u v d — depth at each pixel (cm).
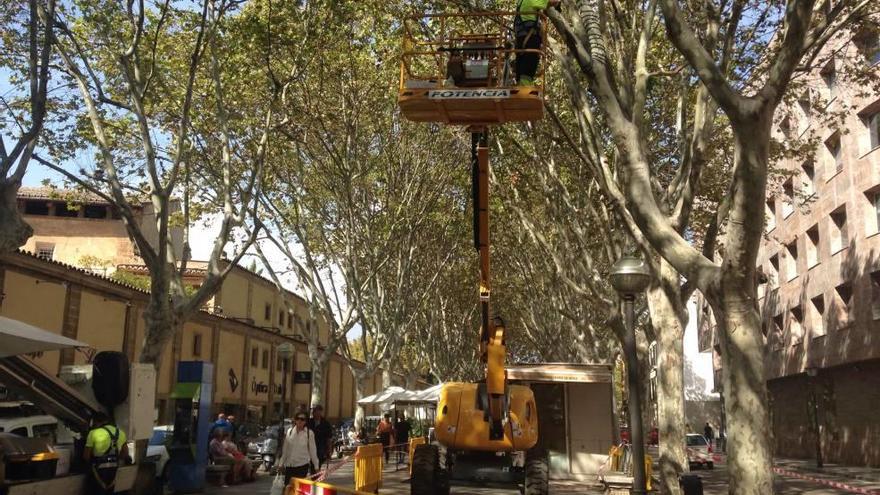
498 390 1241
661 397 1261
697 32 1234
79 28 1623
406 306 3153
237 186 2172
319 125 2352
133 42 1520
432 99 937
